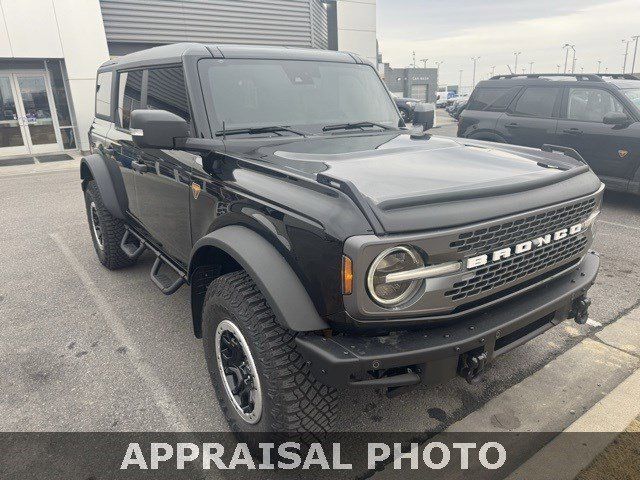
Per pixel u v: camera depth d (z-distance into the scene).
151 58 3.68
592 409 2.87
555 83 7.58
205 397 3.09
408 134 3.47
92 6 14.27
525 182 2.34
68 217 7.52
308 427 2.29
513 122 8.02
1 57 13.52
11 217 7.58
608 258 5.25
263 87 3.29
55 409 2.98
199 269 2.79
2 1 13.22
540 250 2.39
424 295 2.02
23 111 15.01
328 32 20.56
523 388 3.09
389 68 55.16
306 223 2.08
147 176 3.67
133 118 2.64
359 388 2.03
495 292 2.26
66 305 4.38
